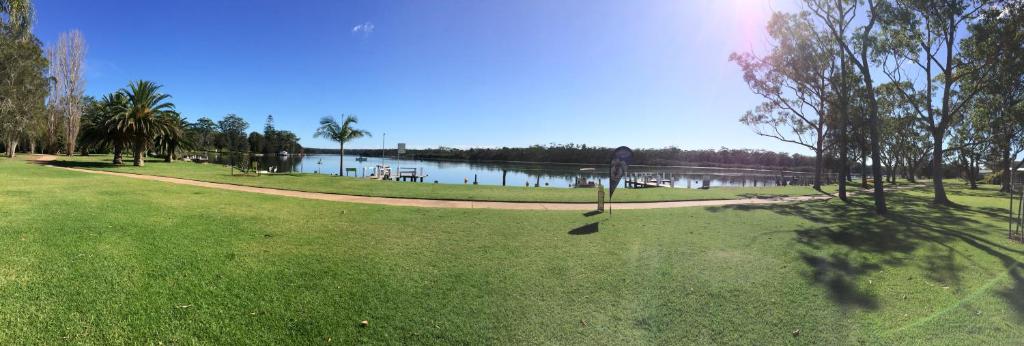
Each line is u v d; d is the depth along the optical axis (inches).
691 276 230.7
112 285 184.7
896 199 844.6
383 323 162.6
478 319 169.3
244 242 277.1
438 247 283.4
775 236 355.3
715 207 582.6
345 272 220.2
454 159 4852.4
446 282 210.8
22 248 231.3
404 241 299.3
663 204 619.8
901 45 746.8
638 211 517.3
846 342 157.2
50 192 488.1
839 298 201.0
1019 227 428.8
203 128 4079.7
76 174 822.5
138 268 209.3
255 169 1100.5
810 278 231.1
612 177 479.5
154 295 176.9
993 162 1647.4
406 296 190.1
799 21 740.0
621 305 187.5
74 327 145.9
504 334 157.9
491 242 304.2
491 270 233.1
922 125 917.8
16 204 379.9
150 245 254.5
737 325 169.8
